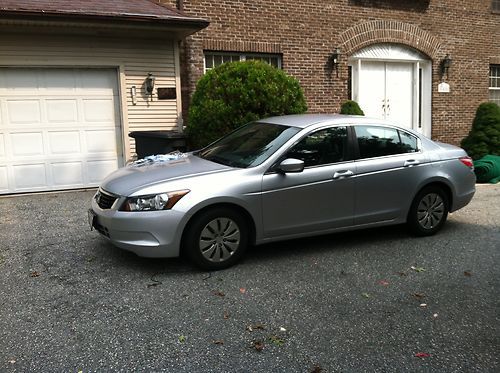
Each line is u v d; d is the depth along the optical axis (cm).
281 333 378
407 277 495
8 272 501
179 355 346
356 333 379
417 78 1424
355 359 343
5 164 913
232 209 505
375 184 579
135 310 415
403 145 613
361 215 576
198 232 492
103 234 511
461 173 643
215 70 947
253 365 335
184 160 580
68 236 623
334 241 611
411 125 1447
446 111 1470
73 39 929
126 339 367
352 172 563
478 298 446
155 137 887
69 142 955
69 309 417
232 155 568
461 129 1501
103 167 984
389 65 1391
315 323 395
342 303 432
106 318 400
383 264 530
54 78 932
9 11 803
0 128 905
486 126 1275
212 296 443
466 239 626
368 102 1373
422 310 420
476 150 1268
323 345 361
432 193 627
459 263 536
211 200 490
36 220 706
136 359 340
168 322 394
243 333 377
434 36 1418
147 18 895
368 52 1336
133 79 987
